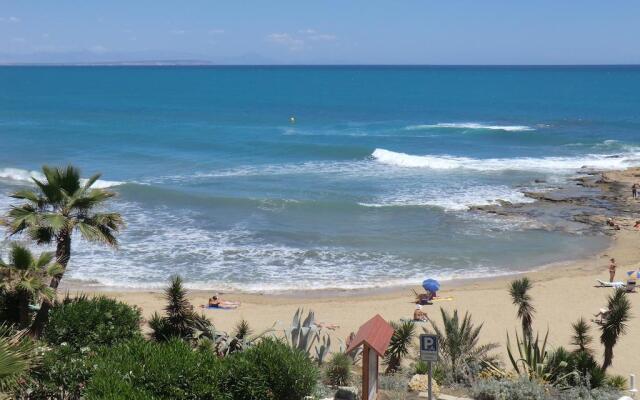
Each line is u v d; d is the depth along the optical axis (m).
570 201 41.06
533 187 44.72
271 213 38.25
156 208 38.94
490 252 32.44
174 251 31.55
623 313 16.78
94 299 16.48
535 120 84.94
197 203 39.91
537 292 27.41
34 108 99.19
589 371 15.41
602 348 21.39
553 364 15.67
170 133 70.44
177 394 11.41
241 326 18.06
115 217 17.92
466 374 15.27
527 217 37.94
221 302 25.50
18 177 47.69
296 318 16.89
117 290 26.69
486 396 13.68
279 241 33.41
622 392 14.54
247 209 38.94
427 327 22.89
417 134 71.25
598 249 33.12
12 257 15.99
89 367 12.19
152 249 31.78
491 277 29.39
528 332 18.58
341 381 14.59
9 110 94.88
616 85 168.62
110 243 17.81
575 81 191.88
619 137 68.38
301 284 28.06
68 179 17.55
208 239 33.47
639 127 76.56
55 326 15.02
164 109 100.38
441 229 35.72
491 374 15.20
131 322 16.11
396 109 103.31
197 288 27.39
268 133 71.75
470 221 37.12
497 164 53.03
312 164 53.69
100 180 45.94
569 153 58.59
